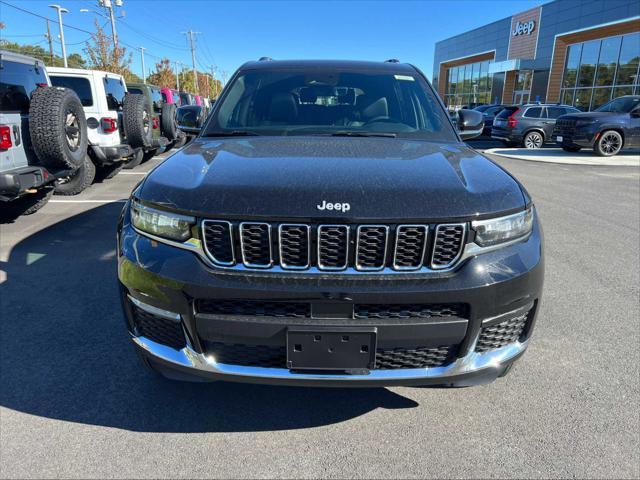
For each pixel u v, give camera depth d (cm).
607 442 213
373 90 315
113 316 329
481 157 242
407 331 177
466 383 195
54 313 333
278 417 229
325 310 175
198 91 7238
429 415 231
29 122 520
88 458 201
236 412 232
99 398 241
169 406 236
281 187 183
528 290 190
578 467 198
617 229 578
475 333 184
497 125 1753
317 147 240
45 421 223
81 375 260
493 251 185
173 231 184
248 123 293
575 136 1416
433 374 186
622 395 247
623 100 1431
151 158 1247
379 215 173
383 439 215
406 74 335
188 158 227
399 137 278
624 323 327
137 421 225
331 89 314
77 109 577
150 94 1128
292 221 174
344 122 293
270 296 173
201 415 229
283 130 285
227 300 178
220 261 180
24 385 250
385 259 176
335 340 175
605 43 2541
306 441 213
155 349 196
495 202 187
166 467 197
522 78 3312
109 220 598
